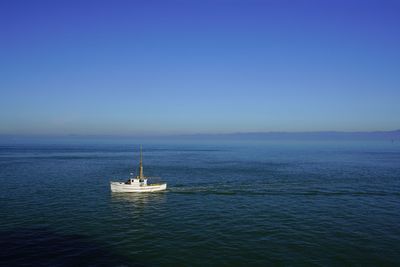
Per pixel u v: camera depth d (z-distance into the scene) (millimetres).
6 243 40156
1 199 65062
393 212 55656
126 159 171375
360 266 34031
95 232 44781
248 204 62281
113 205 61281
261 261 35156
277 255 36781
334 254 37000
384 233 44188
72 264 34406
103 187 80188
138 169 119438
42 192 72875
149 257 36250
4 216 52219
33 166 129375
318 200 65625
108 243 40469
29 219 50719
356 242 40781
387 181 89750
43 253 37188
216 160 165500
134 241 41219
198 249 38500
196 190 76938
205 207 59906
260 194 72188
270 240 41500
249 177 98125
